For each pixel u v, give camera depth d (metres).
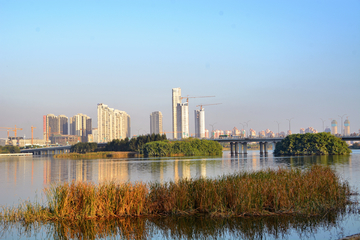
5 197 45.78
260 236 24.95
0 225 28.14
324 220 28.03
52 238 25.27
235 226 26.83
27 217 28.91
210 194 30.17
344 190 35.09
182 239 24.78
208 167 98.12
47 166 120.62
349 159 125.25
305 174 36.31
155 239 24.89
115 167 106.31
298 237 24.67
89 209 28.86
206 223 27.44
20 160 186.25
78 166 116.81
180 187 31.17
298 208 29.48
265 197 29.77
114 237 25.30
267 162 117.88
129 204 29.36
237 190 30.06
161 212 30.06
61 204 29.02
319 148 164.62
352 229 26.03
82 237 25.38
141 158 174.12
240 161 128.62
